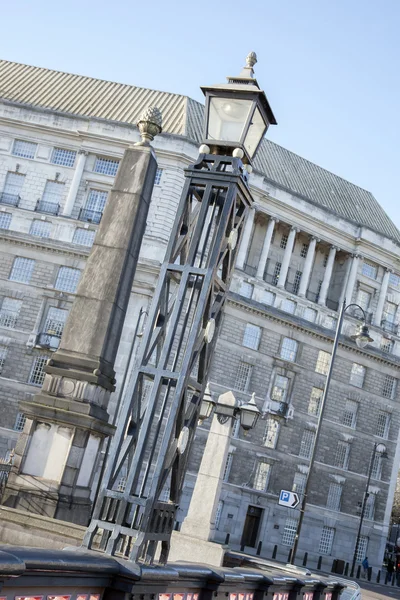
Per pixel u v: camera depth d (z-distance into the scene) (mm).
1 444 59250
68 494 17891
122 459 7855
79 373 18828
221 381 65938
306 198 71625
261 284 69062
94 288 19609
